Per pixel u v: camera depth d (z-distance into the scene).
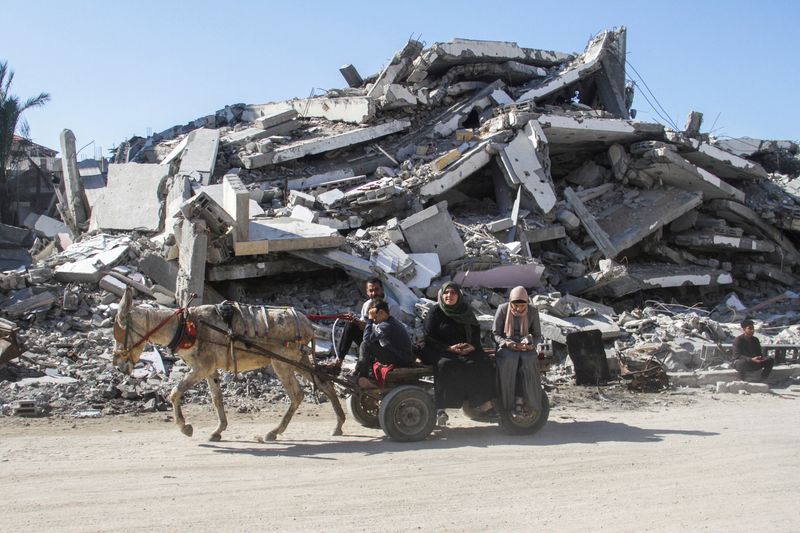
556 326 14.86
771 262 27.59
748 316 22.14
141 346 8.84
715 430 9.88
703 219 26.27
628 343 15.38
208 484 7.08
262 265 15.48
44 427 9.58
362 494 6.84
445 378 9.22
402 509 6.45
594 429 9.93
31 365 11.91
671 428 10.02
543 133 22.17
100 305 14.05
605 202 25.09
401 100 23.61
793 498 6.95
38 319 13.37
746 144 32.06
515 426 9.45
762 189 28.19
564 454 8.45
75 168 21.66
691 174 24.53
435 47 24.55
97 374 11.83
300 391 9.34
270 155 21.08
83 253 15.77
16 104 30.70
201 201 14.57
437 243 17.64
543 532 5.95
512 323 9.53
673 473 7.72
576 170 26.94
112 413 10.59
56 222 24.69
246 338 9.10
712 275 24.64
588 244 22.84
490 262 17.38
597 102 29.44
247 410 11.07
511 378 9.34
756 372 14.09
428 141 23.55
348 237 17.83
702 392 13.21
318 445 8.86
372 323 9.62
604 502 6.75
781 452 8.61
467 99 25.66
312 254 15.59
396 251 16.69
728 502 6.80
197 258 14.27
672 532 6.00
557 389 13.03
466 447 8.77
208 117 26.94
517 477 7.49
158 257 15.52
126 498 6.58
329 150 22.05
